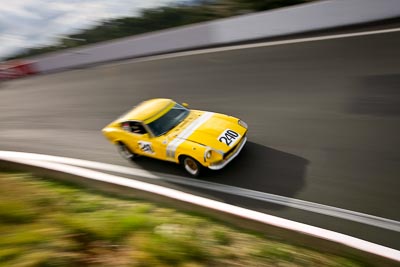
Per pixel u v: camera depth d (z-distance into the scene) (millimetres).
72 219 5727
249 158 7570
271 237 5316
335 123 8109
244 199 6500
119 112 11977
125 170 8359
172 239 5188
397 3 12273
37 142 11016
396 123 7562
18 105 15453
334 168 6715
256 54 13312
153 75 14594
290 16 13859
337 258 4777
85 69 18797
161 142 7438
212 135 7145
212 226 5633
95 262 4801
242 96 10648
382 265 4535
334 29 13258
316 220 5688
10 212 5988
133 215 5863
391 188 5957
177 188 7266
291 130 8258
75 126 11586
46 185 7441
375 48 11070
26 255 4922
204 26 15750
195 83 12547
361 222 5461
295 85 10367
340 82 9836
